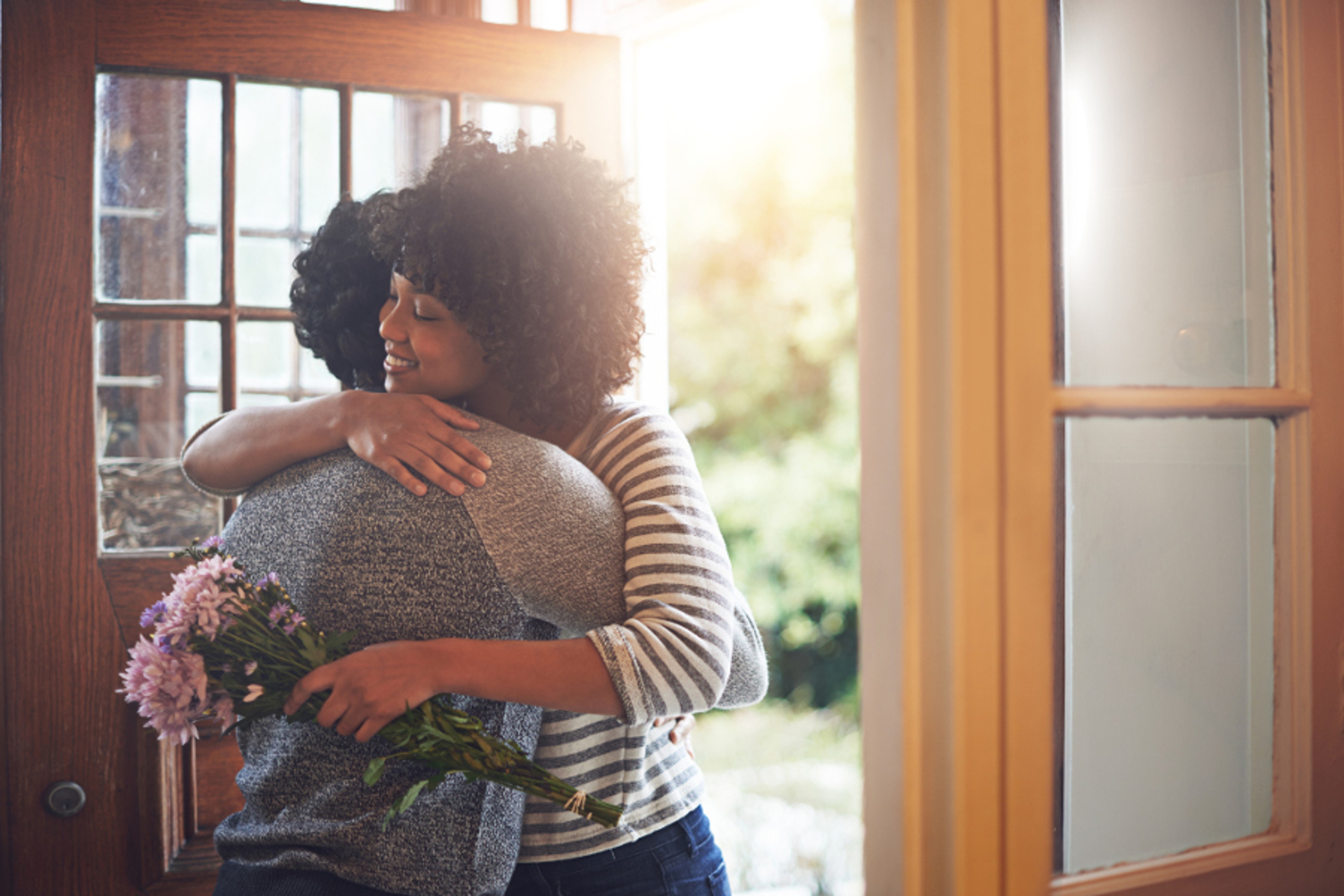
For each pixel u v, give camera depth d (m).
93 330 1.58
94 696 1.57
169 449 1.67
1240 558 0.99
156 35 1.60
